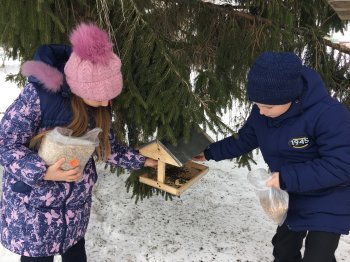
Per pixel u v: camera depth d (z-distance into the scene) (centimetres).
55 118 143
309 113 151
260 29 227
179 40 236
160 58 191
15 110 137
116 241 239
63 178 144
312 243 164
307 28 249
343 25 278
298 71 142
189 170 205
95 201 283
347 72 262
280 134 161
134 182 239
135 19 191
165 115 185
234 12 231
